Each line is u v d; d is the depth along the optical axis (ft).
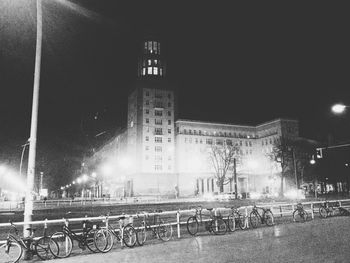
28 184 41.63
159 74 377.09
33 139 42.96
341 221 66.13
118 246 43.47
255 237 48.06
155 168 340.18
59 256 37.27
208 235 51.62
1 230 68.90
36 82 44.39
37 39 45.27
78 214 102.06
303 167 261.44
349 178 250.57
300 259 32.96
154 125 350.43
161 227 49.08
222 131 376.27
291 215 79.15
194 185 344.49
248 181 360.07
